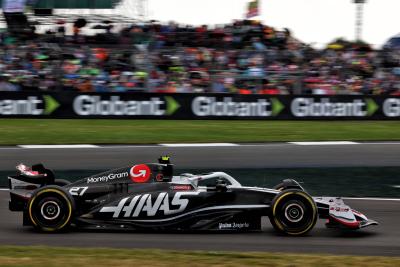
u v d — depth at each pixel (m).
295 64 81.81
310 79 80.44
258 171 47.03
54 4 88.06
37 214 26.38
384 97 79.38
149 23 87.69
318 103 77.88
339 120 78.38
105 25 86.06
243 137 63.75
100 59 77.81
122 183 27.73
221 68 79.69
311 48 85.88
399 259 22.05
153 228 26.84
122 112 74.81
